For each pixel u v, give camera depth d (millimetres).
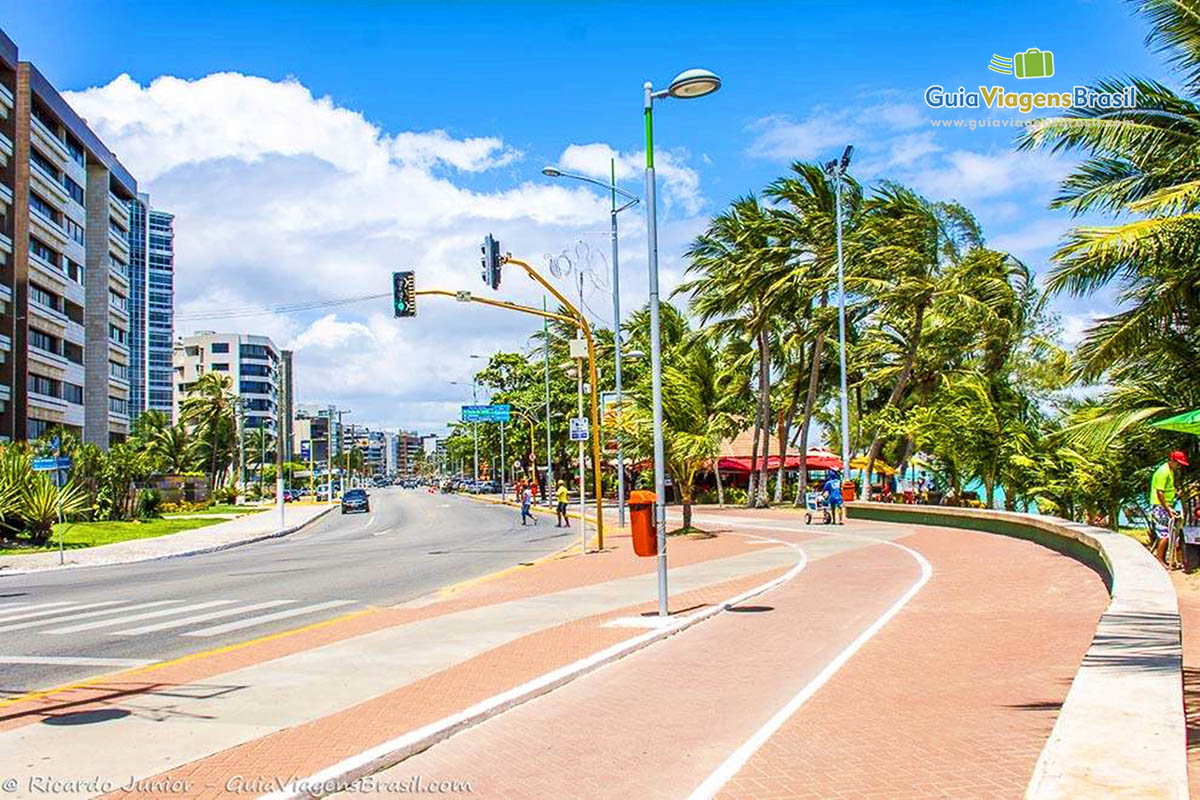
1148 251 13812
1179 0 13773
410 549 31438
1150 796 3926
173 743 7086
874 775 6129
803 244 47594
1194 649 9109
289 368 147500
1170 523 15227
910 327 44594
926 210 43938
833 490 34188
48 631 13625
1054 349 37375
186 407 115438
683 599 15047
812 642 11258
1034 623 11445
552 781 6367
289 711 8078
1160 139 14547
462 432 116625
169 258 169500
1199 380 16875
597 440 26844
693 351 32938
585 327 26391
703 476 74062
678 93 12969
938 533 26812
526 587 17625
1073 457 25078
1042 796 3967
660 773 6469
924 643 10789
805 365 57281
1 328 57094
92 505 48250
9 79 59750
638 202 35688
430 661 10250
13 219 58844
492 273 23109
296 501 106562
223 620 14508
